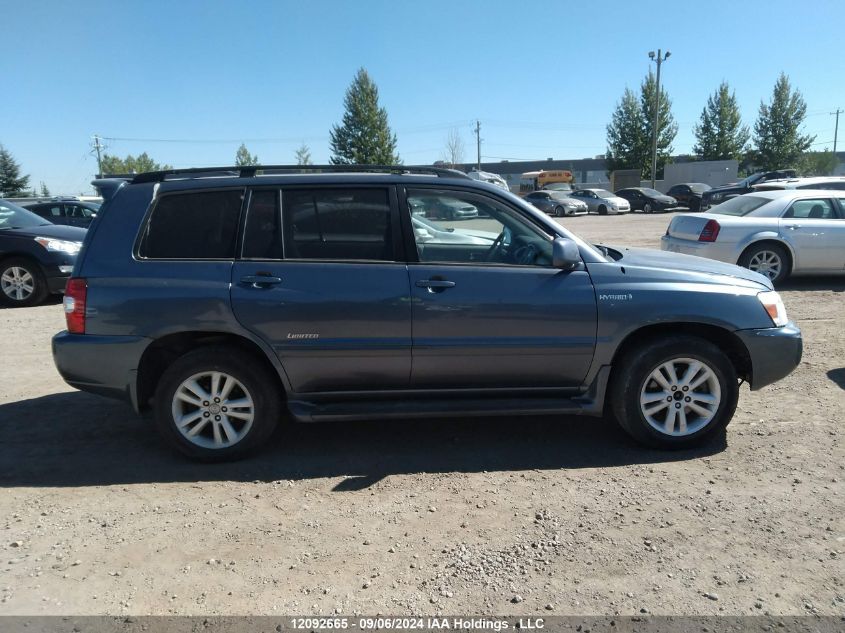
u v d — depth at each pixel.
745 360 4.18
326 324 3.85
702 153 54.34
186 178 4.15
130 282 3.86
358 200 4.00
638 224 25.62
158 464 4.06
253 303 3.81
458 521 3.33
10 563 3.00
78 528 3.30
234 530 3.27
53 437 4.50
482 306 3.89
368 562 2.98
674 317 3.96
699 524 3.25
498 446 4.30
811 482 3.68
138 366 3.89
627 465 3.97
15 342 7.29
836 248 9.45
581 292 3.94
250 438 4.02
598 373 4.04
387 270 3.90
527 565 2.93
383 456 4.16
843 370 5.71
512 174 81.06
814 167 56.59
